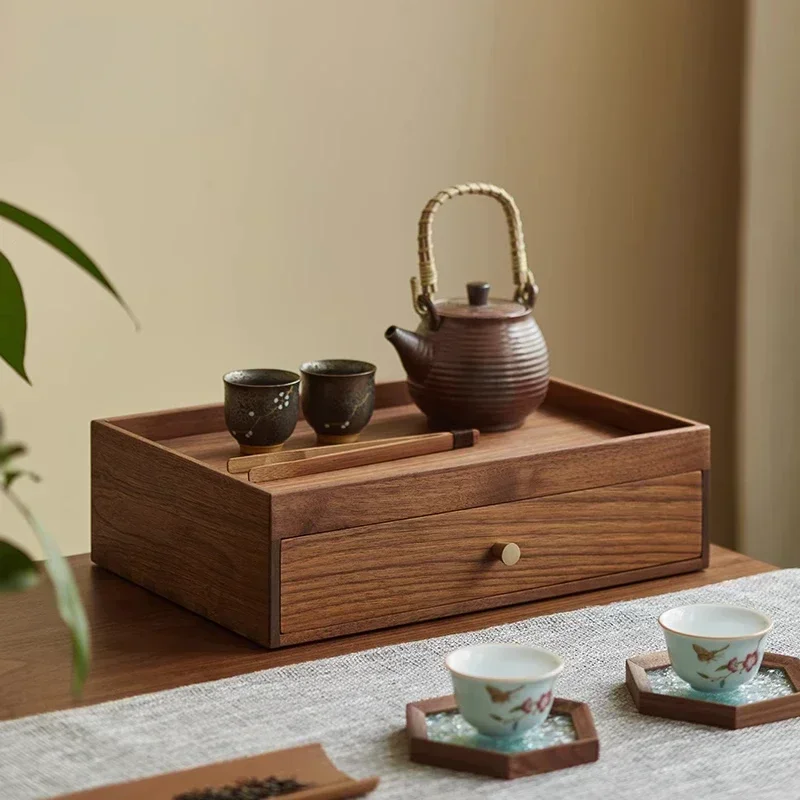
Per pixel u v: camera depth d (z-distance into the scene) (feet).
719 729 6.37
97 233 8.77
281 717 6.40
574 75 9.49
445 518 7.02
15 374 8.74
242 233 9.00
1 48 8.50
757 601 7.09
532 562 7.18
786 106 9.53
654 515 7.36
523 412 7.61
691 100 9.75
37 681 6.61
